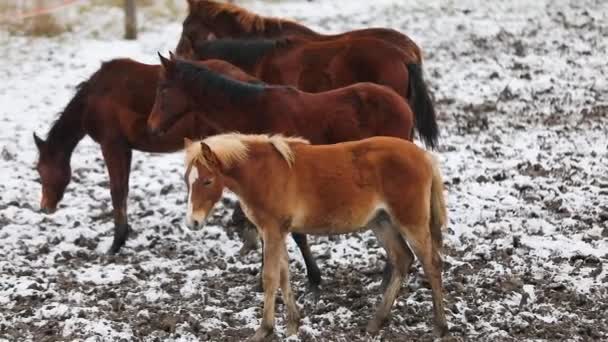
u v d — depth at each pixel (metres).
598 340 9.88
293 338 9.93
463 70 21.72
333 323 10.52
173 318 10.52
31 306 11.12
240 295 11.40
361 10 27.27
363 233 13.31
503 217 13.48
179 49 13.80
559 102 19.25
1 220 14.25
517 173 15.22
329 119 11.33
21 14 24.73
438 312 9.95
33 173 16.34
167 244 13.41
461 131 17.67
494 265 11.83
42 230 13.95
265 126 11.32
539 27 25.19
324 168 9.70
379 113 11.47
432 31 24.88
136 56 22.03
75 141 13.69
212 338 10.05
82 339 9.96
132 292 11.55
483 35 24.48
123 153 13.32
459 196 14.25
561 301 10.84
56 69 21.52
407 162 9.73
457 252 12.40
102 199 15.28
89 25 24.62
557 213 13.57
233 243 13.34
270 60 13.09
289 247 12.87
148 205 14.90
